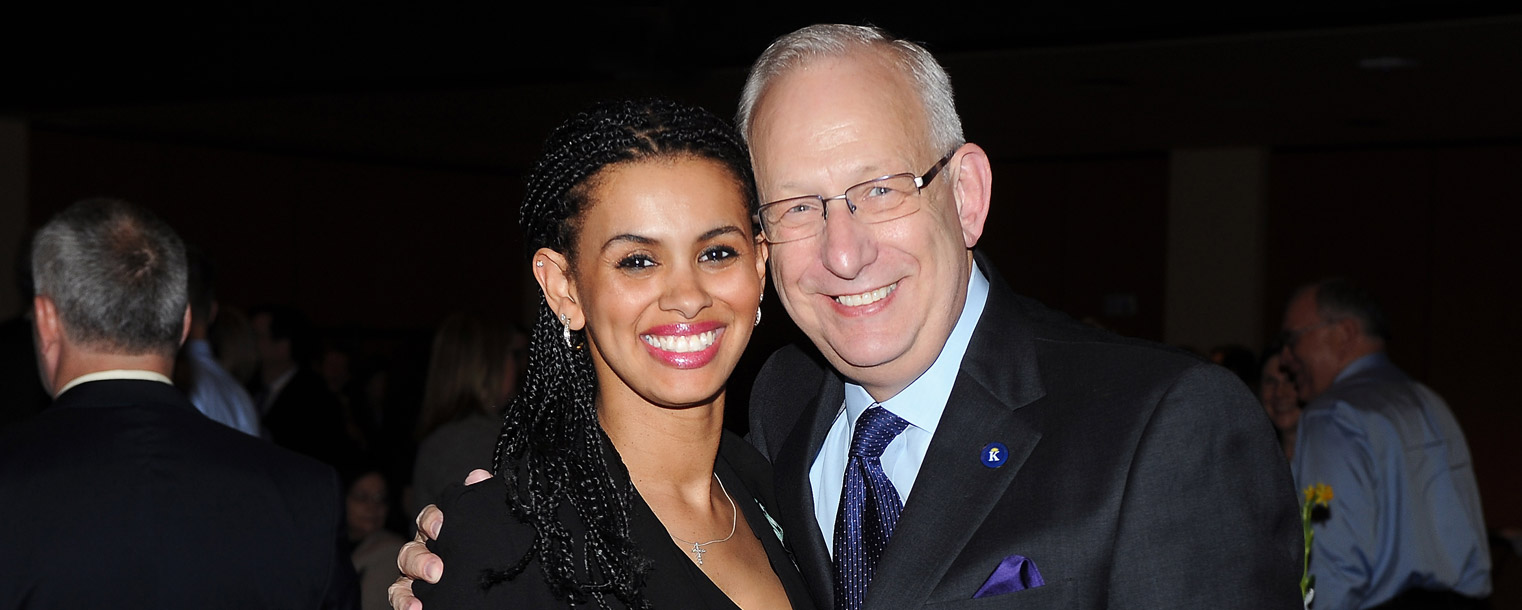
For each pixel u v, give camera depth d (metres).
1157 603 1.39
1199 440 1.42
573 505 1.45
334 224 10.59
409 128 9.06
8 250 8.67
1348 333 3.79
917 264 1.55
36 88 8.04
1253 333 9.62
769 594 1.60
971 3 6.03
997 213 11.02
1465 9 5.23
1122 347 1.56
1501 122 8.29
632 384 1.50
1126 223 10.50
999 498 1.51
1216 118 8.33
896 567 1.52
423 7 7.02
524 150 10.35
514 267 12.02
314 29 7.30
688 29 6.44
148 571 2.04
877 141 1.53
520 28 6.78
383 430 5.79
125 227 2.24
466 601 1.38
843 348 1.59
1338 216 9.75
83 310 2.17
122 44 7.76
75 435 2.10
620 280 1.45
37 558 1.99
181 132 9.36
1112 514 1.44
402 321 11.09
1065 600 1.43
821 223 1.55
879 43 1.59
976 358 1.62
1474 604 3.48
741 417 2.08
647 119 1.46
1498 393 9.24
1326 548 3.42
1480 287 9.30
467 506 1.44
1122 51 6.11
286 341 6.50
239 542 2.12
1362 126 8.59
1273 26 5.57
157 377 2.24
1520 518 9.15
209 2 7.51
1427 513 3.44
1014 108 8.05
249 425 3.92
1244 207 9.67
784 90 1.57
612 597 1.44
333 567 2.22
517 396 1.52
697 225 1.46
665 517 1.55
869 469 1.65
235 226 9.95
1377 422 3.45
